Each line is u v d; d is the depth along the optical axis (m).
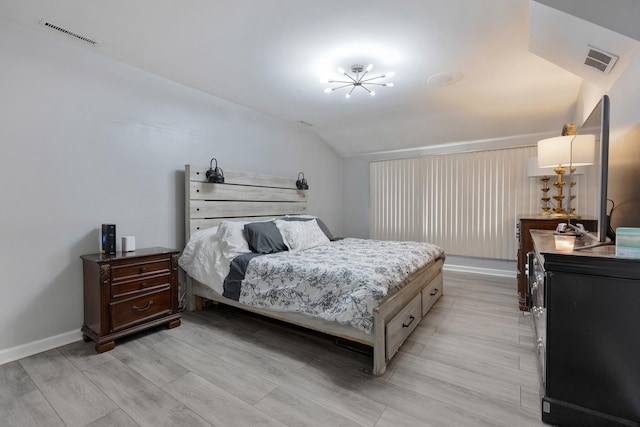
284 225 3.41
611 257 1.32
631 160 1.51
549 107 3.67
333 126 4.90
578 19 1.65
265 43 2.41
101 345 2.27
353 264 2.41
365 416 1.59
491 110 3.89
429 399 1.73
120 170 2.79
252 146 4.11
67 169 2.45
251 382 1.90
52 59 2.35
